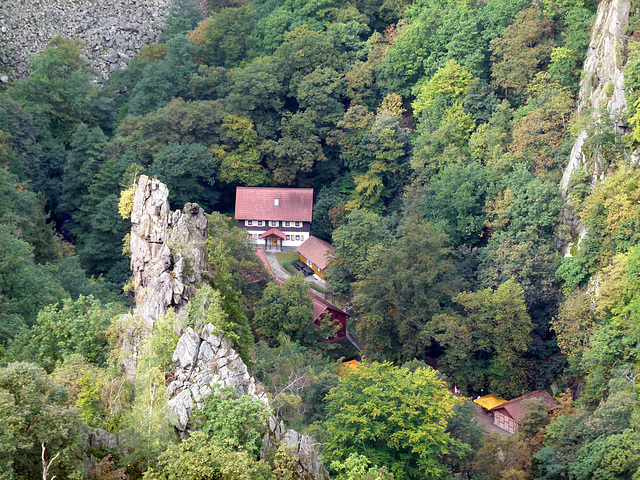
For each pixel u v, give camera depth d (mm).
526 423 75062
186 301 48875
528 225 102562
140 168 122062
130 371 49062
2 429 32531
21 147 125625
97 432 39188
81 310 61125
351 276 114125
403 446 58281
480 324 94000
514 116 117125
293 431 42531
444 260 102000
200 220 53625
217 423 39281
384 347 99562
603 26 106125
